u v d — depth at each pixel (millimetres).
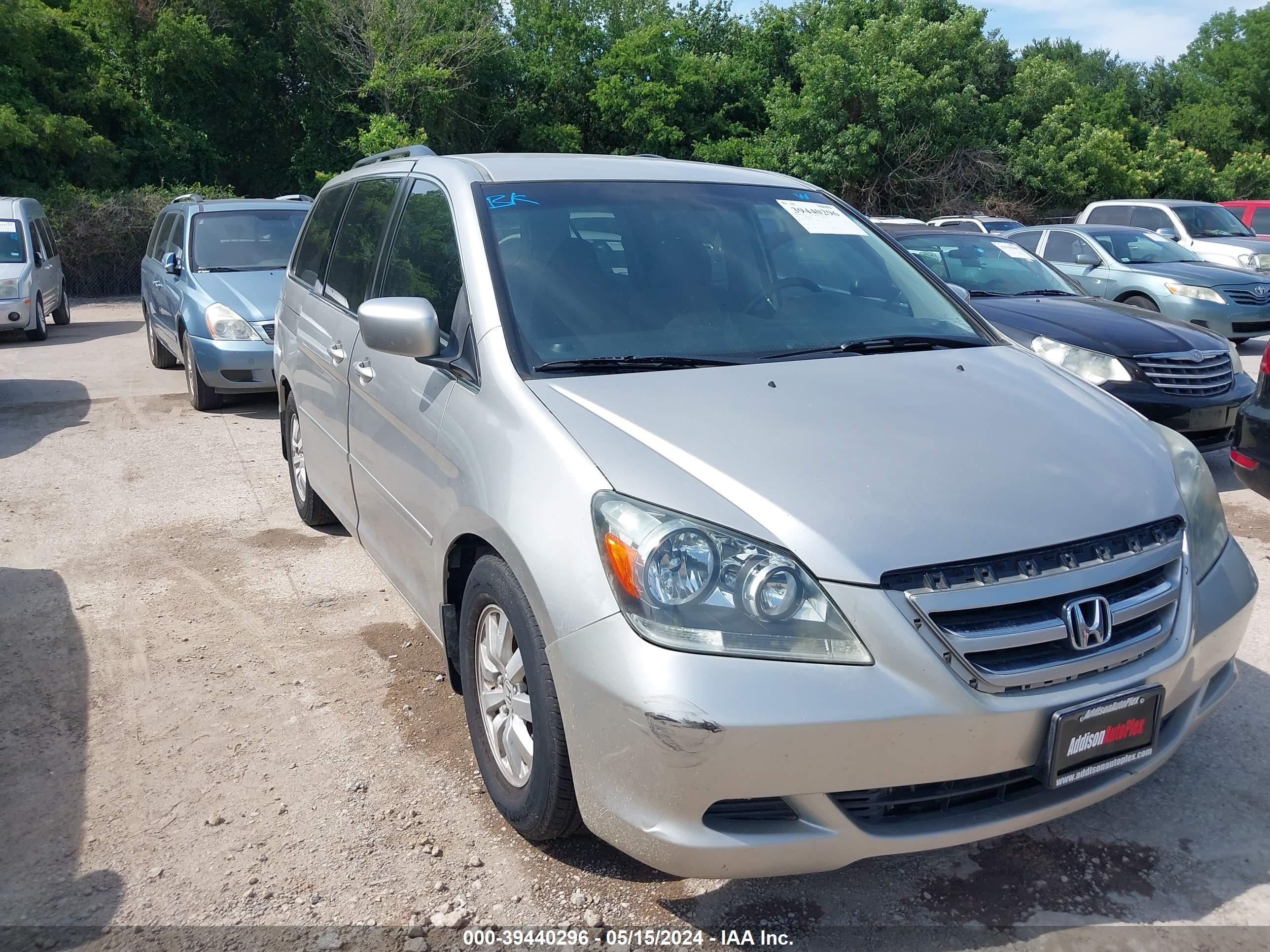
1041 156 32156
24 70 23203
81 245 21453
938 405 2787
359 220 4461
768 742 2109
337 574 4891
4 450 7402
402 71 27078
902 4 35500
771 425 2582
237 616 4402
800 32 35906
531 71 30406
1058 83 33531
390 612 4441
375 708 3590
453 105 28531
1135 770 2447
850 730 2115
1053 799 2363
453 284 3271
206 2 26484
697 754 2125
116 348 13258
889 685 2139
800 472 2389
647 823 2223
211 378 8383
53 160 23391
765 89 33812
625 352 2986
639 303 3176
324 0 27562
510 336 2947
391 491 3557
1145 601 2379
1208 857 2717
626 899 2580
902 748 2146
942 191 31406
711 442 2494
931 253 8086
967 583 2219
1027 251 8188
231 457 7176
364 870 2699
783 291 3430
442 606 3090
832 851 2213
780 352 3117
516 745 2734
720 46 36438
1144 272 11148
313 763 3230
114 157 24062
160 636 4199
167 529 5578
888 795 2236
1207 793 2998
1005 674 2199
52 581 4816
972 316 3688
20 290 13328
